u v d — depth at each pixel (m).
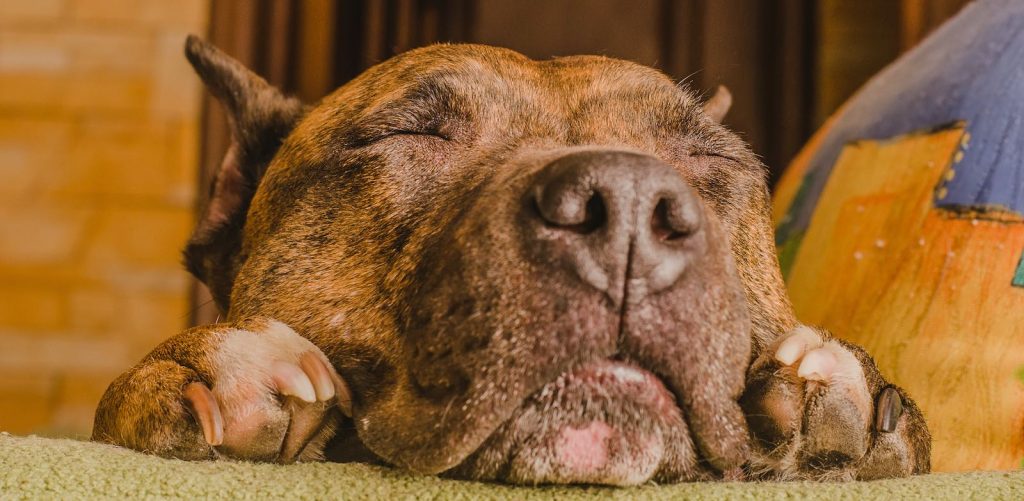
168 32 1.36
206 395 0.39
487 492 0.37
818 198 0.65
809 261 0.63
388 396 0.43
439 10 1.33
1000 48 0.58
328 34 1.27
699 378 0.40
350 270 0.49
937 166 0.57
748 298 0.51
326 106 0.55
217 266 0.61
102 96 1.36
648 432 0.39
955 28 0.63
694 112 0.54
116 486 0.35
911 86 0.63
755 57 1.33
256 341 0.42
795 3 1.32
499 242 0.40
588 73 0.54
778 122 1.32
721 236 0.42
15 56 1.36
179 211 1.35
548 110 0.51
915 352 0.53
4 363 1.33
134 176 1.35
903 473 0.42
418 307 0.42
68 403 1.33
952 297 0.53
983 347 0.52
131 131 1.36
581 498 0.37
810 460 0.42
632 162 0.38
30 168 1.36
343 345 0.46
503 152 0.49
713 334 0.40
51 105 1.36
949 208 0.55
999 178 0.54
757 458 0.42
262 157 0.62
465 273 0.40
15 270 1.35
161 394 0.40
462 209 0.44
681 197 0.39
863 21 1.31
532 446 0.39
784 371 0.42
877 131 0.63
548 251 0.39
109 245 1.35
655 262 0.38
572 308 0.38
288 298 0.49
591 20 1.32
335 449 0.44
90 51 1.36
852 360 0.42
